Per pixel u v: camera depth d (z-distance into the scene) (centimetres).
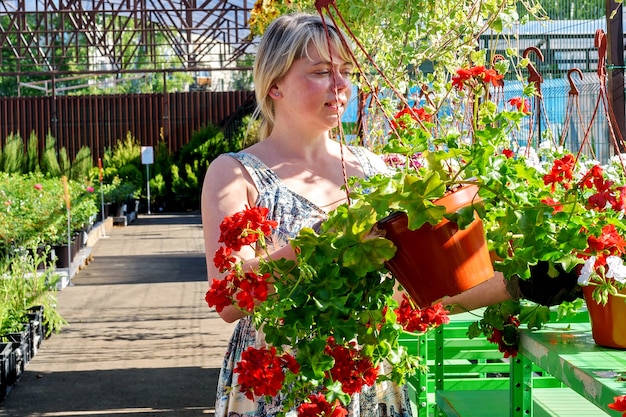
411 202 169
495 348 332
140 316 816
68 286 1014
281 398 203
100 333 736
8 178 1373
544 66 461
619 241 192
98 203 1752
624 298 211
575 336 232
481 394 298
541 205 185
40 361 638
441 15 395
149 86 5222
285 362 180
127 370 606
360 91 446
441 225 176
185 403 524
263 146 215
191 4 2141
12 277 684
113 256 1298
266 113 216
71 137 2406
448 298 232
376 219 174
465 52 395
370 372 185
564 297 222
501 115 181
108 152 2328
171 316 812
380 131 439
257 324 177
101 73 2233
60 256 1047
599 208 187
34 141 2156
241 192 208
